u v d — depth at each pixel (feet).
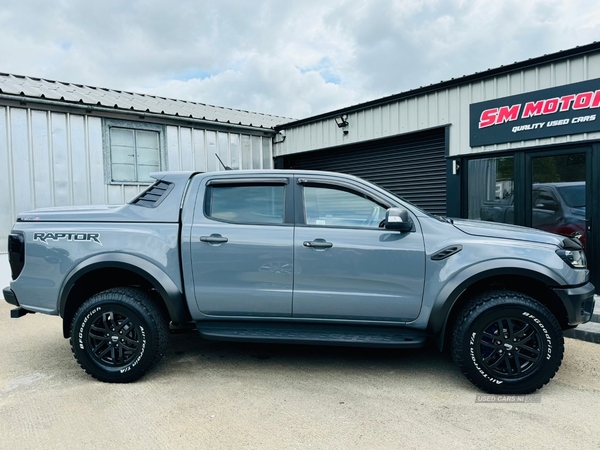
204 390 11.21
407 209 11.65
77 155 25.72
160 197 12.43
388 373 12.35
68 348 14.89
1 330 17.20
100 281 13.00
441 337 11.33
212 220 12.02
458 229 11.51
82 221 12.26
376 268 11.30
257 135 35.19
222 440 8.73
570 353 13.78
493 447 8.38
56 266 11.95
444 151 25.40
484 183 23.06
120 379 11.67
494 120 22.08
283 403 10.40
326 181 12.11
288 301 11.64
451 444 8.50
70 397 10.85
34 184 23.94
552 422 9.38
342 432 8.99
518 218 21.61
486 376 10.70
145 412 10.00
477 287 11.82
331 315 11.63
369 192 11.87
